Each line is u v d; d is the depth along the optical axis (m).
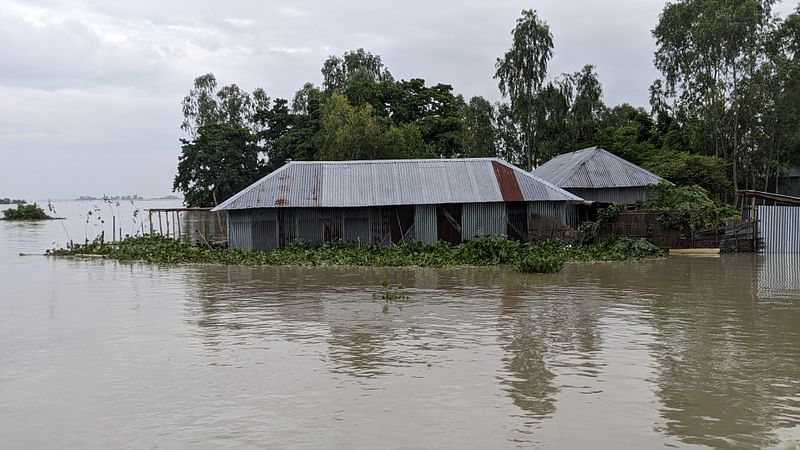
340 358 11.14
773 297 17.59
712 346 11.82
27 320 15.27
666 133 53.41
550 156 52.06
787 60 41.88
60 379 10.12
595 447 7.16
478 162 33.84
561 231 31.97
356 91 54.81
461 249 28.12
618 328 13.50
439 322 14.30
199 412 8.45
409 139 48.66
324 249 30.20
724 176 43.28
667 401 8.70
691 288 19.48
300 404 8.69
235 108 71.44
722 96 44.38
